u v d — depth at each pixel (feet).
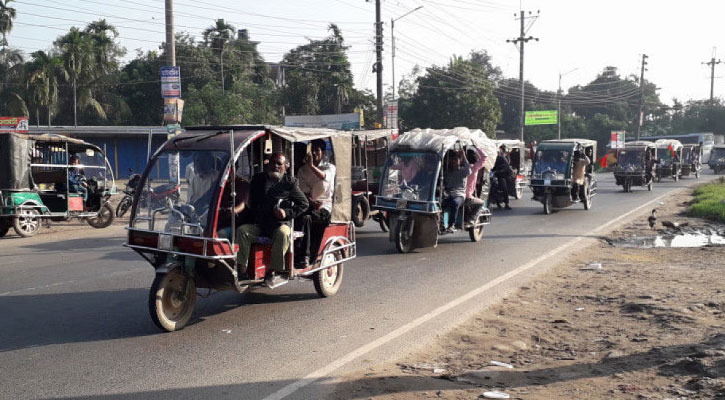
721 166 172.45
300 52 192.85
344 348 20.44
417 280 32.07
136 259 38.40
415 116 180.24
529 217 64.75
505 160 73.97
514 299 27.78
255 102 166.50
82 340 21.20
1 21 170.19
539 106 269.44
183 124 147.84
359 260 38.45
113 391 16.44
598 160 214.28
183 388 16.70
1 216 48.62
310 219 26.48
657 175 129.59
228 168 22.49
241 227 23.52
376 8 105.50
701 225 55.88
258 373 17.92
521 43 163.53
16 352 19.85
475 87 178.19
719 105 314.55
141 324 23.29
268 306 26.27
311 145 27.91
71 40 167.73
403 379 17.22
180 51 182.60
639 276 31.81
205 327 22.94
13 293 28.53
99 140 137.69
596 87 315.37
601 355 19.35
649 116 313.53
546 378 17.34
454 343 21.25
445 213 43.04
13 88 165.27
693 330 21.15
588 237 48.88
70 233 52.70
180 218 22.52
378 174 53.52
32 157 51.42
